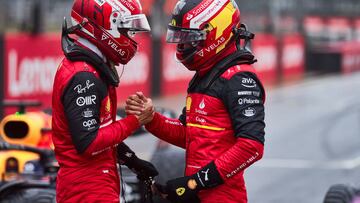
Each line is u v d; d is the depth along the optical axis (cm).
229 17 1214
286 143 4150
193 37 1202
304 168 3381
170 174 1917
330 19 10350
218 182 1178
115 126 1198
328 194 1748
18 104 1934
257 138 1170
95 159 1194
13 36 3891
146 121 1236
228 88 1192
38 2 4378
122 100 5194
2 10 4912
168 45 5978
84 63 1178
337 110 5834
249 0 8356
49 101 4238
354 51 10506
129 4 1207
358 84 8444
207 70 1220
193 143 1227
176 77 6188
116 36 1205
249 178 3127
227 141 1208
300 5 9569
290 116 5422
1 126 1923
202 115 1216
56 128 1202
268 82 8112
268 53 8081
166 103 5609
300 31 9588
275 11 8569
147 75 5634
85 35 1206
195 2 1212
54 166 1869
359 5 11188
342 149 3962
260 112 1188
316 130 4703
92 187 1191
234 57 1206
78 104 1164
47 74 4216
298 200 2720
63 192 1203
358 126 4900
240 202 1234
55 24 5503
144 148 3803
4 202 1738
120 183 1280
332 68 9769
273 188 2933
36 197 1728
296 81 8469
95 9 1198
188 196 1190
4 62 3828
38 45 4109
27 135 1900
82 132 1159
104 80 1198
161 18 5944
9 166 1880
